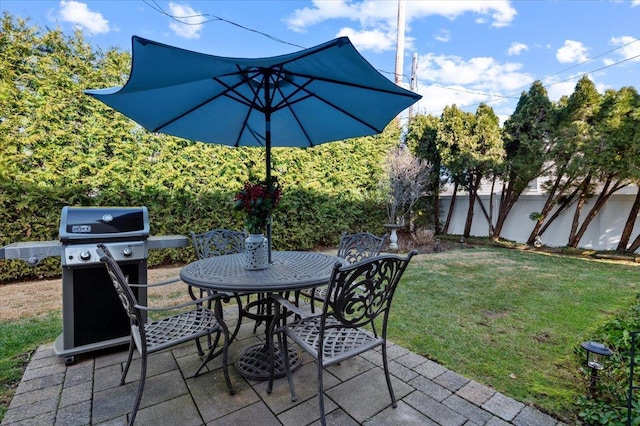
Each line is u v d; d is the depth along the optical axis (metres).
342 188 6.87
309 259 2.51
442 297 3.71
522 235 7.65
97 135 4.32
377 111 2.49
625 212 6.25
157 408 1.75
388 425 1.63
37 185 4.00
